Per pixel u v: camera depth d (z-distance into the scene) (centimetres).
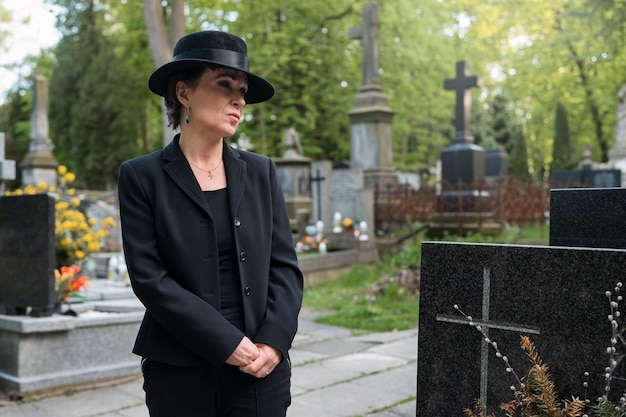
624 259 207
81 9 2842
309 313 850
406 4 2088
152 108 2856
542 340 224
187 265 191
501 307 235
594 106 2498
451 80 1376
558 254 221
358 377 519
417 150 2798
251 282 198
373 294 905
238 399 194
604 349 210
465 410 229
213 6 1477
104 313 549
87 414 434
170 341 192
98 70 2722
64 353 495
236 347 183
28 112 3167
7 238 511
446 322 250
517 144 3312
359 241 1156
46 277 486
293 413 426
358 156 1426
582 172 1588
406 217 1188
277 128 2248
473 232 1173
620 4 1794
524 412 210
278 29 2106
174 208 195
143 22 2127
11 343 481
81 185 2780
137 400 468
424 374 256
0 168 827
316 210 1257
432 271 255
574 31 2223
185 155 204
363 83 1443
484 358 239
